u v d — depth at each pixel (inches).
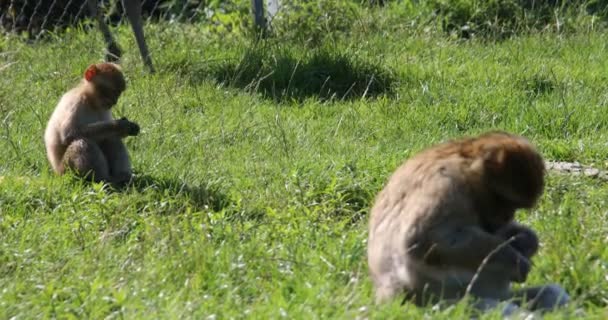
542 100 1451.8
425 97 1476.4
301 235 943.7
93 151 1160.2
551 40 1755.7
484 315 694.5
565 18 1852.9
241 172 1174.3
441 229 694.5
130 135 1176.8
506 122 1373.0
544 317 699.4
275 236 948.0
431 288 720.3
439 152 722.8
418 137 1321.4
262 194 1082.7
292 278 826.2
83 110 1181.7
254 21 1797.5
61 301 799.1
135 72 1611.7
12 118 1412.4
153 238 924.0
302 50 1662.2
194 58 1672.0
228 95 1515.7
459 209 698.8
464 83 1544.0
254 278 845.8
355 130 1353.3
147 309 762.2
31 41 1910.7
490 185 704.4
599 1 1950.1
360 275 831.1
